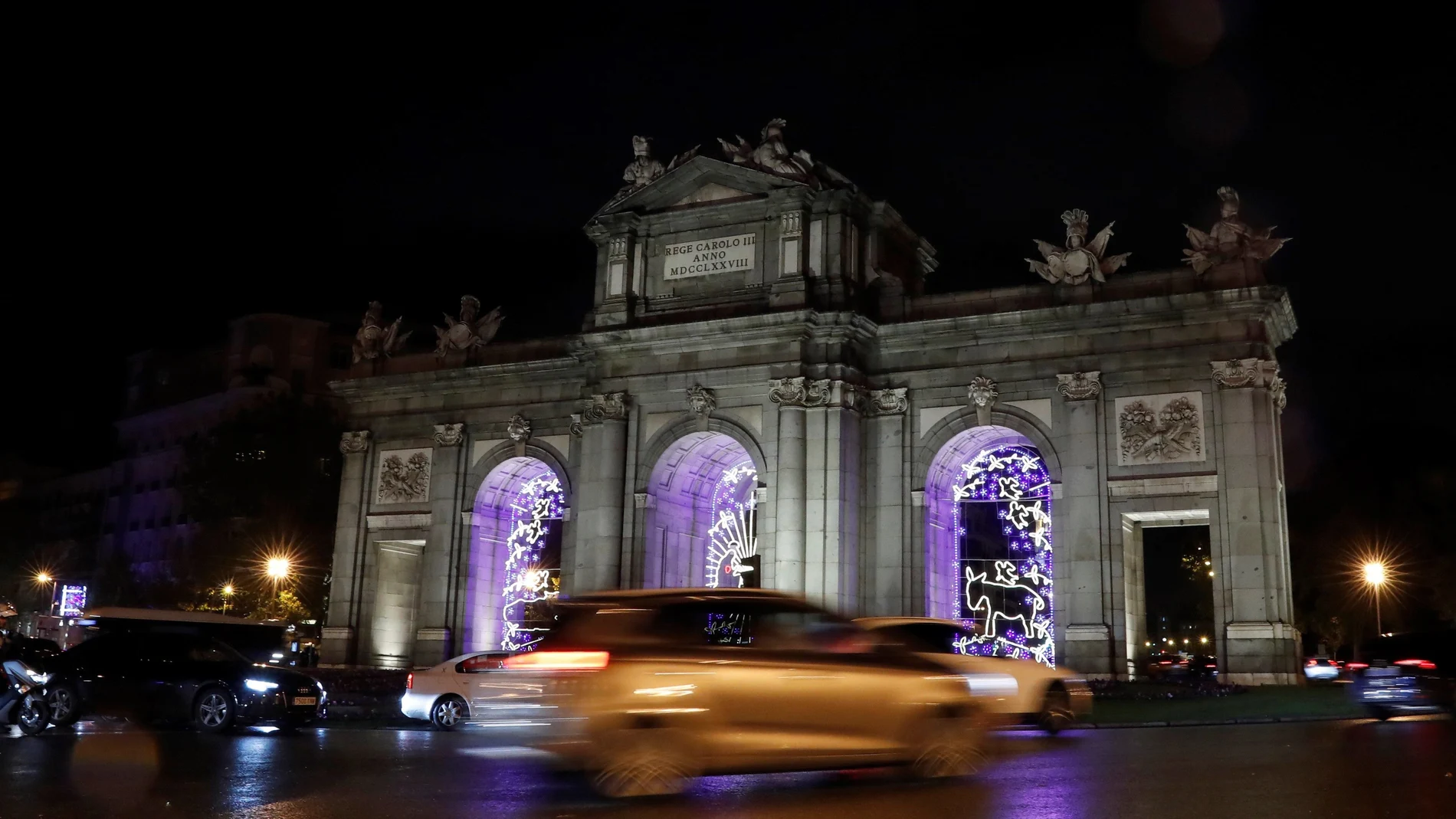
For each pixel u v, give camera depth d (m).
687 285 50.34
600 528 49.25
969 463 49.91
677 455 50.19
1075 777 18.98
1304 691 38.91
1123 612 44.03
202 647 30.19
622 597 18.31
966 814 15.41
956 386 47.91
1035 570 48.06
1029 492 49.69
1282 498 44.69
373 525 57.84
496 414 56.66
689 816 15.38
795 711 17.77
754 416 47.97
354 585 57.41
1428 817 14.72
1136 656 45.44
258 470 74.44
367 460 58.69
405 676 49.94
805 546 45.97
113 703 29.34
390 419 58.81
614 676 17.16
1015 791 17.45
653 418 49.91
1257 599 42.12
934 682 19.00
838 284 47.84
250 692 29.30
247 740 27.00
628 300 51.00
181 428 107.25
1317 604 68.06
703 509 53.56
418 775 19.98
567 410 55.06
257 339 101.56
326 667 54.62
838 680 18.14
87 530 118.62
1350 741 24.53
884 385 48.94
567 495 54.09
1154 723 31.16
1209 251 45.16
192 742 26.09
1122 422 45.28
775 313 46.88
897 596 47.00
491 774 20.09
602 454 49.97
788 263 48.28
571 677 17.20
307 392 101.06
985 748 19.50
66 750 23.88
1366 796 16.41
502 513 58.00
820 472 46.53
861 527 47.97
